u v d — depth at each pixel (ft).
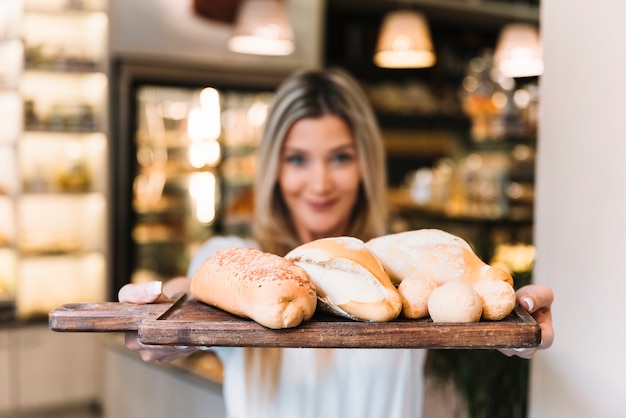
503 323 2.89
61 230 15.74
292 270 2.96
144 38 14.42
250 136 15.69
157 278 14.98
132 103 14.30
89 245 15.53
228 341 2.87
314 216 5.93
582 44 4.79
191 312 3.19
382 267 3.15
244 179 15.61
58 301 15.33
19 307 14.79
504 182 16.48
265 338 2.86
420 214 17.13
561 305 4.97
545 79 5.08
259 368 5.17
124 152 14.32
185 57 14.79
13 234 14.85
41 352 14.58
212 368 8.86
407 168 20.93
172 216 15.03
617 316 4.58
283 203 6.08
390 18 14.64
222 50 15.19
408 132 20.48
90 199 15.53
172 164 14.94
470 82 19.98
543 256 5.11
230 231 15.42
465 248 3.34
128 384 10.44
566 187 4.93
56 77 15.42
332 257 3.08
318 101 5.79
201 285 3.31
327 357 5.19
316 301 2.97
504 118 16.84
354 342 2.84
